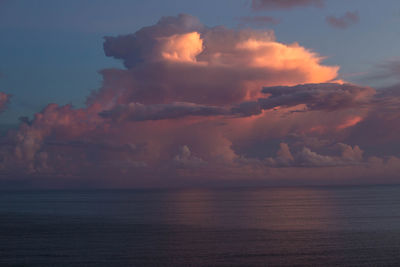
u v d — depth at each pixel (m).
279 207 156.00
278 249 63.47
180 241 72.00
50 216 126.88
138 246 67.00
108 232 84.81
